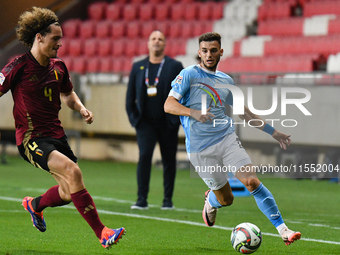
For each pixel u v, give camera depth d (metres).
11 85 14.16
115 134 52.28
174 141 24.17
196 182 38.41
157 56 23.66
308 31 56.78
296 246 16.22
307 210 25.59
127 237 17.31
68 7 69.12
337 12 58.34
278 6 61.03
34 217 15.42
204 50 15.60
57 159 13.59
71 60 62.88
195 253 14.86
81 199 13.42
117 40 63.84
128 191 32.12
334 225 20.88
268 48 55.56
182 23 63.66
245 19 62.16
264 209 14.68
